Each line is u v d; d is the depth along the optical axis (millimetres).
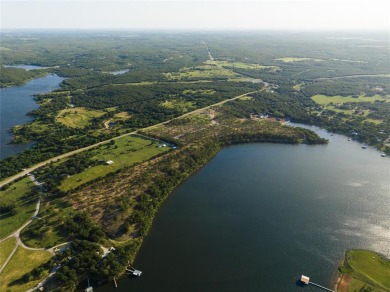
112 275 136125
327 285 137500
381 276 140750
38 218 172875
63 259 142500
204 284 138375
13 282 132625
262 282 139875
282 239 165125
